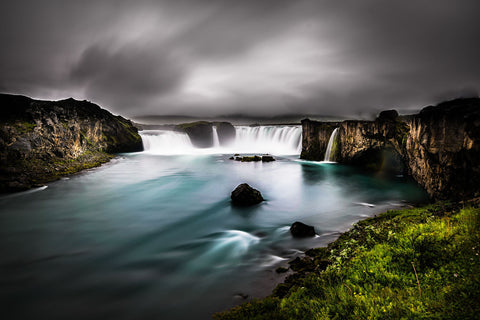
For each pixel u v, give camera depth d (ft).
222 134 343.67
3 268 36.40
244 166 148.15
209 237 47.67
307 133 173.58
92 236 48.62
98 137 187.52
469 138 46.32
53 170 107.76
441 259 19.29
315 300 18.72
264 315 18.93
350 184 95.45
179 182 103.19
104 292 30.35
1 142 93.50
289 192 84.33
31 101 128.98
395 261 20.94
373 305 15.90
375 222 44.09
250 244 43.68
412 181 97.45
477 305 13.08
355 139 128.67
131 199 76.79
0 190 78.79
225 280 31.99
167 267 36.27
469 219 25.32
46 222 56.65
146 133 276.41
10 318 26.02
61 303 28.43
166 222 56.80
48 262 38.24
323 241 43.39
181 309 26.78
